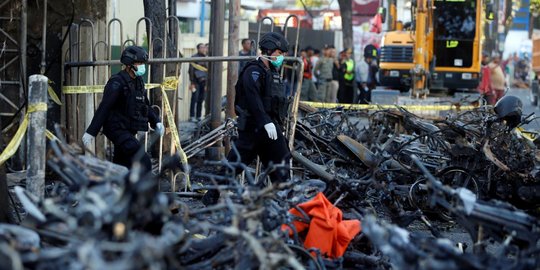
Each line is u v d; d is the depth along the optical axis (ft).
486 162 60.29
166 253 24.97
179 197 62.59
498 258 30.81
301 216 40.52
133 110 52.16
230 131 70.08
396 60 155.94
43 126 44.65
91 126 51.11
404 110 75.92
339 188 45.83
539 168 58.65
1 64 73.56
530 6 248.52
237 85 53.62
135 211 26.96
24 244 28.63
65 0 73.41
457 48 153.28
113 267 23.26
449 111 104.37
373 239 27.81
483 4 157.38
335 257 40.34
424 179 59.16
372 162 58.95
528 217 33.86
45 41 70.38
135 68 52.06
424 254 27.07
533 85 208.74
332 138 66.18
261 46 52.95
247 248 31.71
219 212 36.11
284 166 37.42
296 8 245.65
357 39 238.07
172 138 65.51
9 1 73.15
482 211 33.68
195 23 183.11
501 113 60.34
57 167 32.78
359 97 162.91
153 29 82.02
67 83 69.56
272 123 52.01
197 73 130.41
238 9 81.05
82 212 27.12
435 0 152.66
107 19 74.13
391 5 164.66
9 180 66.03
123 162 52.49
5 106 72.84
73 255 25.44
